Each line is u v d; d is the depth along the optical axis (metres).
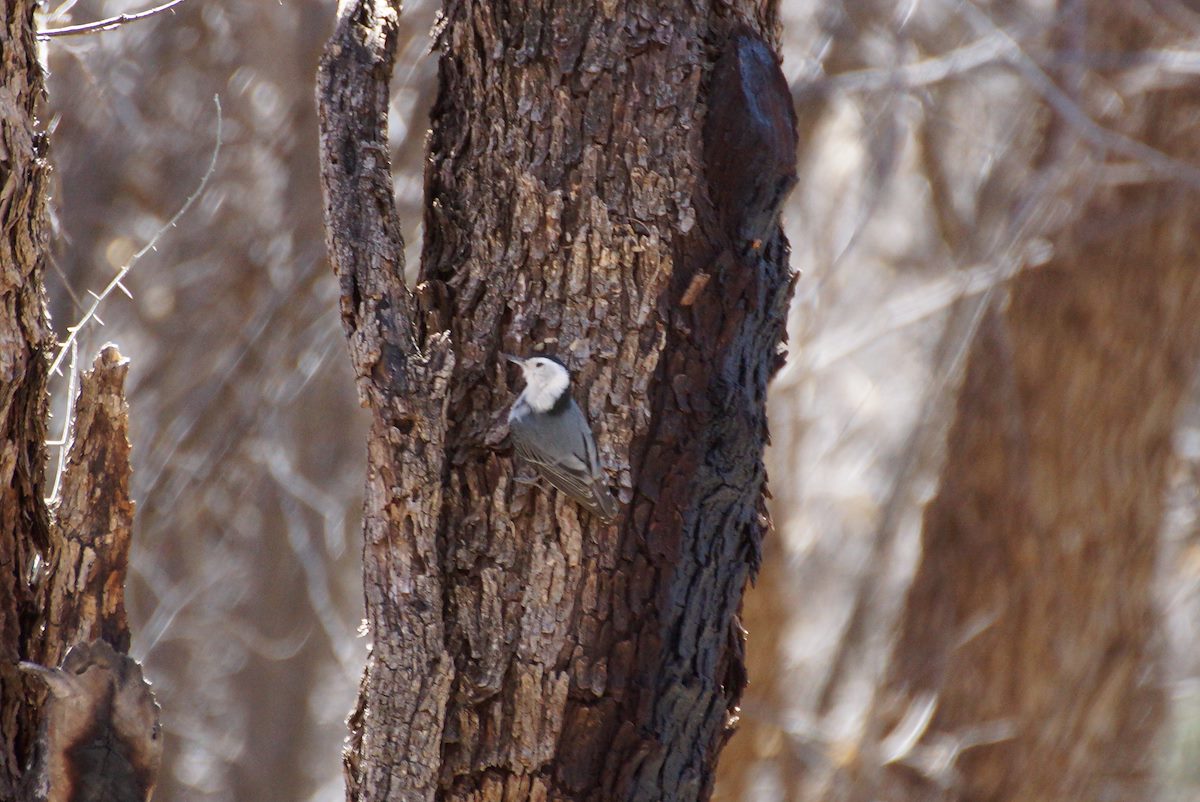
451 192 6.60
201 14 16.73
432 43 6.82
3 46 6.21
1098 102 14.07
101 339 15.10
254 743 19.20
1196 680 15.76
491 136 6.51
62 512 6.37
